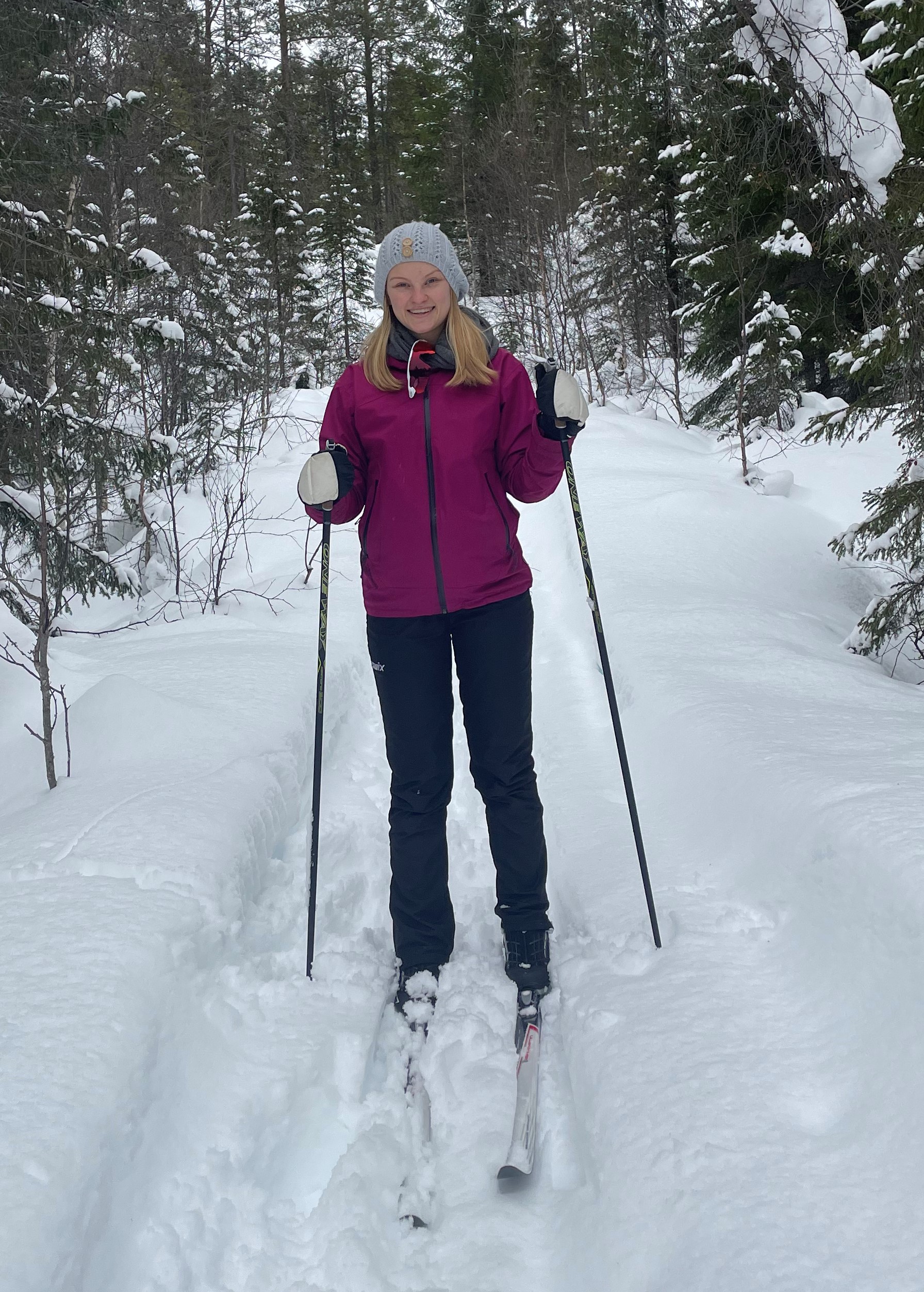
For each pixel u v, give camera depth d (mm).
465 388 2016
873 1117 1521
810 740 2934
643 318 17281
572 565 6969
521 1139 1663
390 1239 1563
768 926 2184
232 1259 1515
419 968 2162
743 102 3619
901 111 5477
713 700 3506
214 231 14055
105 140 6809
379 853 2988
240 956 2182
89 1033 1638
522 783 2178
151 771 2936
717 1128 1563
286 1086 1822
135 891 2152
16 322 4895
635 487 8906
